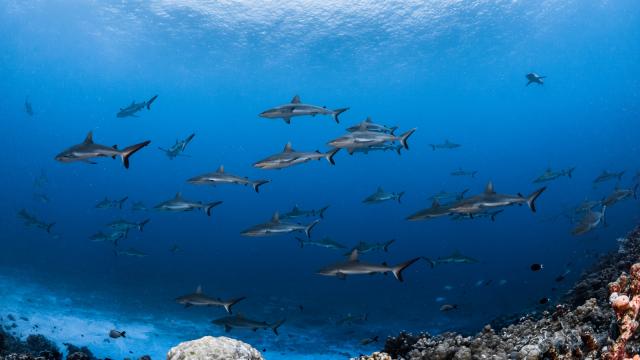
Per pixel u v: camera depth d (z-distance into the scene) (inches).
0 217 2674.7
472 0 1521.9
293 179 5191.9
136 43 1962.4
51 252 1612.9
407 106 3058.6
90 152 316.2
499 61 2137.1
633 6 1711.4
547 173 693.3
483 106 3297.2
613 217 1800.0
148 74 2536.9
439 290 1302.9
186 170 5315.0
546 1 1581.0
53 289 961.5
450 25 1667.1
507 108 3430.1
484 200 356.8
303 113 453.1
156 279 1306.6
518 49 2006.6
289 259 2455.7
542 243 2568.9
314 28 1691.7
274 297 1158.3
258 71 2237.9
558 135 4116.6
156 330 770.8
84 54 2301.9
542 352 215.8
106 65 2471.7
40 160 5093.5
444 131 4109.3
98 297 950.4
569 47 2105.1
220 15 1621.6
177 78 2551.7
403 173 5049.2
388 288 1386.6
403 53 1925.4
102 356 623.8
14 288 911.0
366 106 2960.1
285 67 2146.9
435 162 4773.6
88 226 3265.3
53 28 1935.3
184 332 770.8
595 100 3378.4
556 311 300.0
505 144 4463.6
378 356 245.4
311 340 766.5
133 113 813.2
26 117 4566.9
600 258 587.8
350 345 745.6
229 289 1250.6
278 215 448.5
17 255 1375.5
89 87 3061.0
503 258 2178.9
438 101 2960.1
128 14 1672.0
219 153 5123.0
